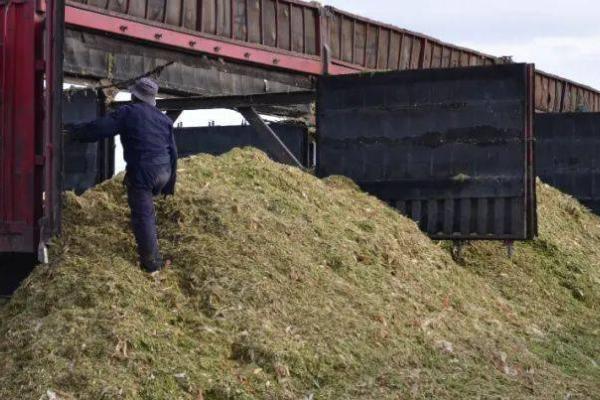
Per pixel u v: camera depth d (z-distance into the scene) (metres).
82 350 6.91
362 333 8.12
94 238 8.30
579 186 16.77
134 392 6.62
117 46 13.02
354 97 12.36
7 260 8.66
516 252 12.54
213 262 8.22
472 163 11.70
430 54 19.03
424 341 8.52
